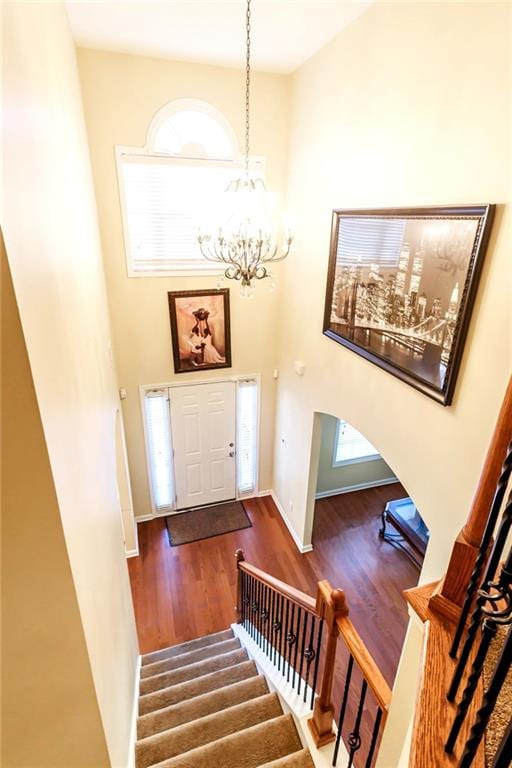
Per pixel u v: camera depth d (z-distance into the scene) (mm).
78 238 2467
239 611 4129
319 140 3811
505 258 2043
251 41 3520
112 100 3889
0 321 1000
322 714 2092
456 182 2305
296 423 5051
